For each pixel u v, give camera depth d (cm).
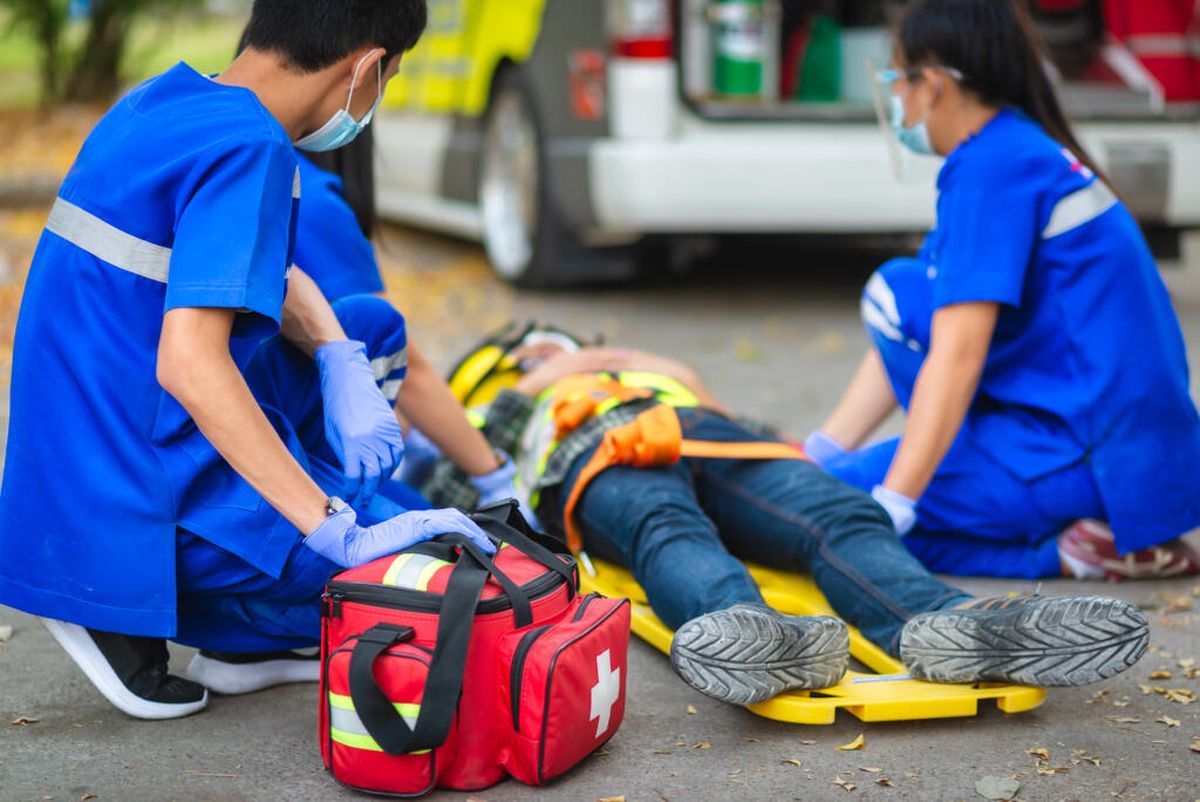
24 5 1423
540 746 215
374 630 210
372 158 324
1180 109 630
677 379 344
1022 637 238
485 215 712
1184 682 270
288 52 228
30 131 1302
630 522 276
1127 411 315
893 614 262
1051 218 309
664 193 587
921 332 333
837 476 340
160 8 1496
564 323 633
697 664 228
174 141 221
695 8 689
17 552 233
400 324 272
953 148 319
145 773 227
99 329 227
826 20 720
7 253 731
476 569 216
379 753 212
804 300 697
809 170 591
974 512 329
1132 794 222
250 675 262
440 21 747
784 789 223
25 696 259
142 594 229
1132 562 327
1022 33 310
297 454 242
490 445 333
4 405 485
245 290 212
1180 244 671
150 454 229
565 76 620
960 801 220
